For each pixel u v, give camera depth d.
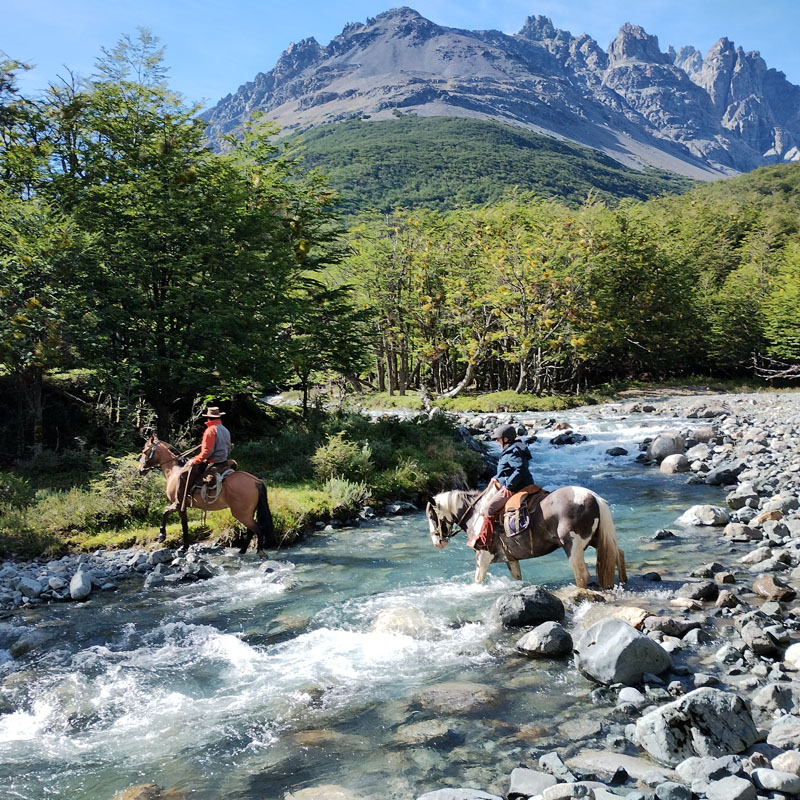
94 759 5.85
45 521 13.47
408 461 18.39
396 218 51.66
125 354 19.53
